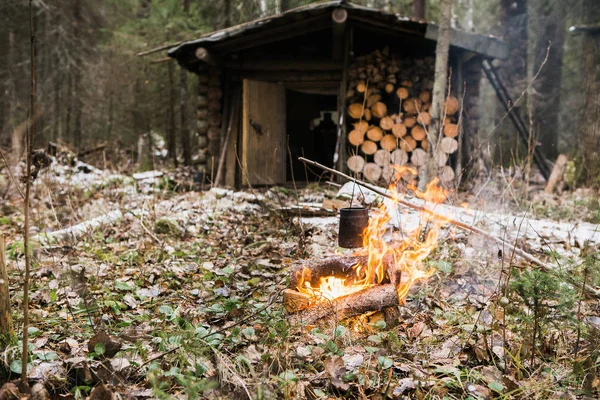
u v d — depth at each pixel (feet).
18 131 7.58
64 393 8.16
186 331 9.50
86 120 62.18
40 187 27.48
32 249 16.34
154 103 59.11
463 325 10.48
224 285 13.89
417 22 32.07
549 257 15.23
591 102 41.52
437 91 29.22
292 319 10.59
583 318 10.12
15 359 8.62
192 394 7.37
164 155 53.78
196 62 38.63
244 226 20.97
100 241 19.07
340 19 31.32
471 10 68.69
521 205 23.52
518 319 10.55
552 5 53.16
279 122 37.63
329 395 8.23
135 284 14.05
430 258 15.14
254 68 37.55
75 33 61.16
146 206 23.90
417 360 9.34
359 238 12.94
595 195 23.36
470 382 8.57
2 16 57.67
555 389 8.30
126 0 59.72
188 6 58.03
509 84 52.65
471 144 34.63
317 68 37.06
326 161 48.49
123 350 9.20
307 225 19.13
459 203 24.08
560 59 53.36
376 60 34.73
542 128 51.44
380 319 10.74
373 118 35.29
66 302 12.30
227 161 36.96
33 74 7.51
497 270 13.91
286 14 32.73
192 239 19.47
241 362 8.89
